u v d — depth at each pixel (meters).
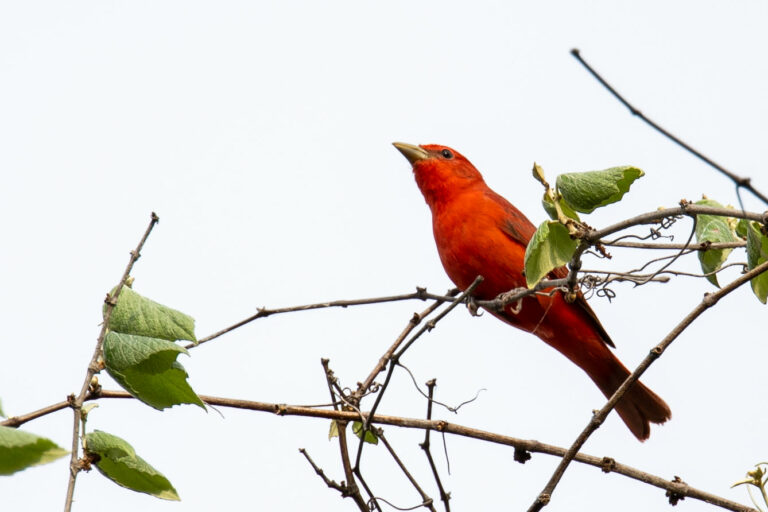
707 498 8.62
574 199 8.16
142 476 6.78
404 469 9.02
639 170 8.33
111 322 7.21
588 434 7.23
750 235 8.40
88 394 8.01
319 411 8.95
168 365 7.32
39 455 5.24
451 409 9.02
